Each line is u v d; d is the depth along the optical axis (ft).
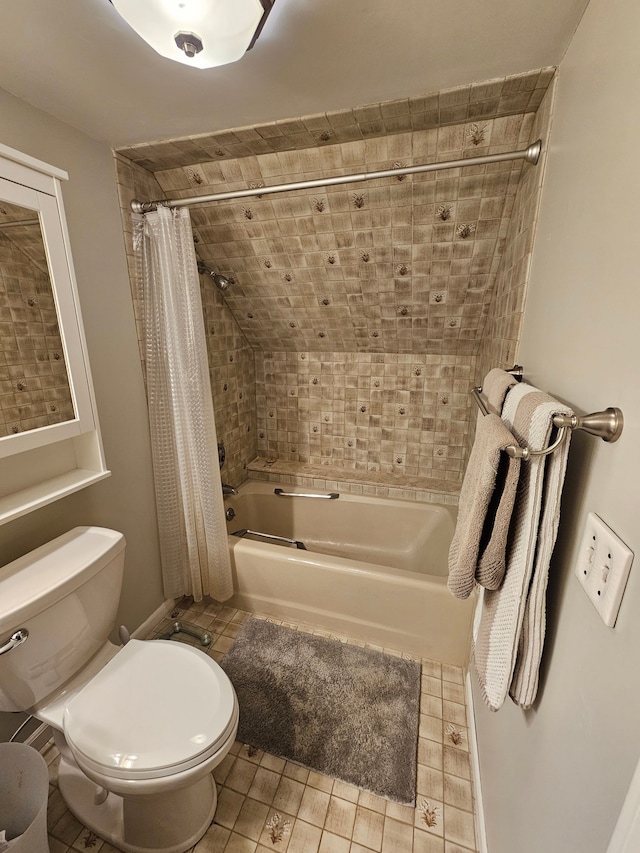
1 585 3.26
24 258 3.47
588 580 1.78
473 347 6.78
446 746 4.23
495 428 2.40
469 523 2.47
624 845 1.23
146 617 5.69
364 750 4.16
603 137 2.12
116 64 3.04
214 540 5.74
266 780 3.90
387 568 5.41
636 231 1.64
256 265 6.15
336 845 3.43
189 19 2.15
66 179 3.50
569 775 1.79
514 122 3.83
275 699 4.70
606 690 1.54
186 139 4.24
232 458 7.88
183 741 2.97
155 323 5.13
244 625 5.88
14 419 3.51
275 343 7.92
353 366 7.73
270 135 4.17
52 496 3.68
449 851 3.38
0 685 3.04
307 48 2.88
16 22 2.58
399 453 7.94
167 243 4.74
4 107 3.38
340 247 5.49
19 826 3.28
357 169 4.54
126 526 5.13
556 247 2.88
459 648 5.16
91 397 4.03
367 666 5.18
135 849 3.38
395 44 2.85
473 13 2.55
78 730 3.05
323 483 7.98
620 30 1.96
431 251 5.25
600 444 1.82
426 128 4.03
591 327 2.08
